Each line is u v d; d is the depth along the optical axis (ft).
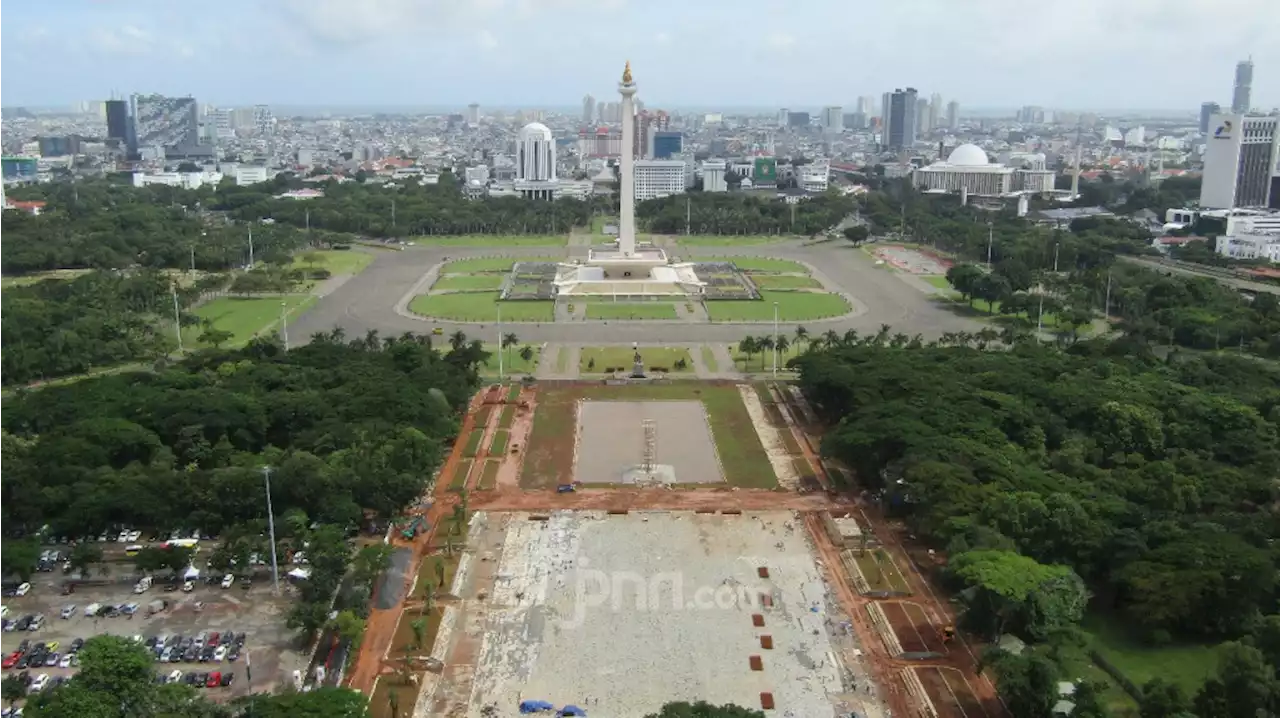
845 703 558.97
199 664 587.27
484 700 559.79
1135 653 601.21
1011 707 530.27
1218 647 591.37
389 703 554.05
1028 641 593.42
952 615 645.51
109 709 495.00
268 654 597.52
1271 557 635.25
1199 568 616.80
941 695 563.48
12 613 640.58
